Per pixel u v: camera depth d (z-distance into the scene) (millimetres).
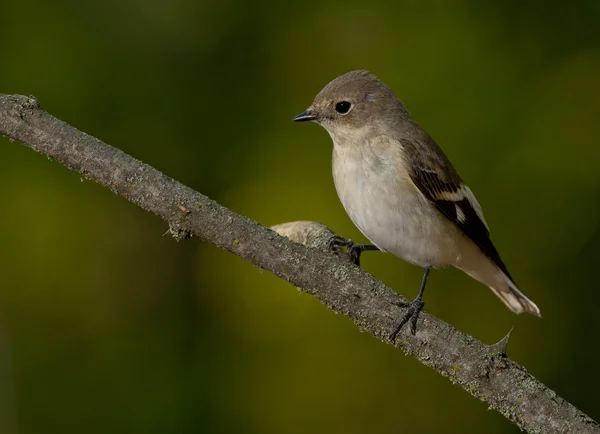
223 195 11539
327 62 11633
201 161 11477
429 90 11227
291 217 11273
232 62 11633
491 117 11094
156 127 11359
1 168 11078
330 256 7008
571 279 10844
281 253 6934
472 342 6535
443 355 6551
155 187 6980
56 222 11219
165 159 11492
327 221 11172
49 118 7141
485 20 11375
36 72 11047
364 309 6828
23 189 11133
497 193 10984
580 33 11359
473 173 11023
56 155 7098
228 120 11492
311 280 6910
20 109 7117
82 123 11148
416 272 10953
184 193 6992
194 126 11445
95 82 11180
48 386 10703
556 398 6113
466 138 11070
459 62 11258
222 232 6945
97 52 11219
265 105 11531
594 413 10500
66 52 11109
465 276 10914
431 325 6684
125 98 11258
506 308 10867
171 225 6996
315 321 11055
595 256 10797
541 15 11375
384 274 10977
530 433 6148
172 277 11805
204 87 11484
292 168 11336
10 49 11070
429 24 11430
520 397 6176
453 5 11391
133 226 11680
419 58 11344
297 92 11570
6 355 10898
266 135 11422
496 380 6297
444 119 11156
